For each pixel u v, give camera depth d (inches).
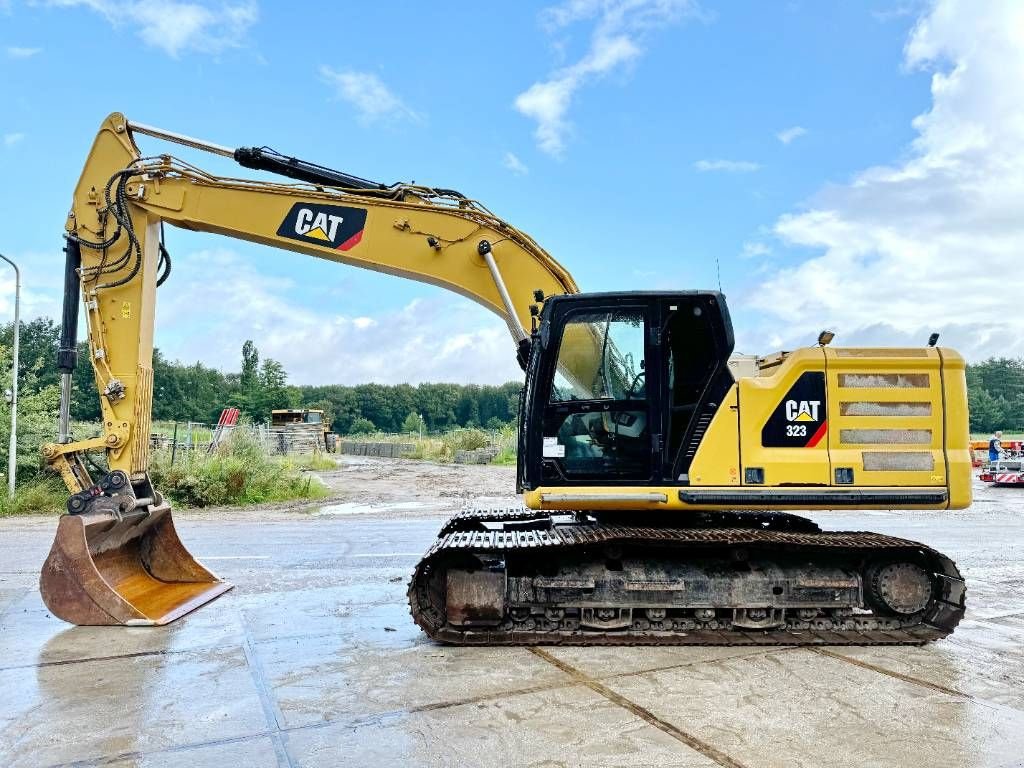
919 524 531.8
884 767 136.6
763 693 176.9
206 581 302.8
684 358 229.0
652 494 223.1
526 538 230.2
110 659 206.7
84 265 281.9
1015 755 142.4
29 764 139.0
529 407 229.3
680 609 225.9
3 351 745.0
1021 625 247.3
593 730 153.5
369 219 275.6
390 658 207.0
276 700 172.9
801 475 223.6
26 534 482.0
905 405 228.8
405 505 680.4
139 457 280.1
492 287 271.7
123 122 283.1
